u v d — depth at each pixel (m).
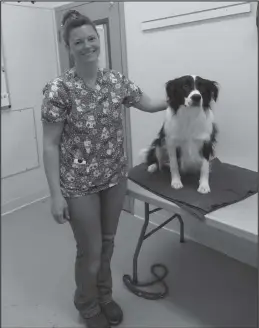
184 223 2.39
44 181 3.28
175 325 1.63
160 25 2.07
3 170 2.92
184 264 2.10
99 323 1.60
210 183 1.62
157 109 1.59
